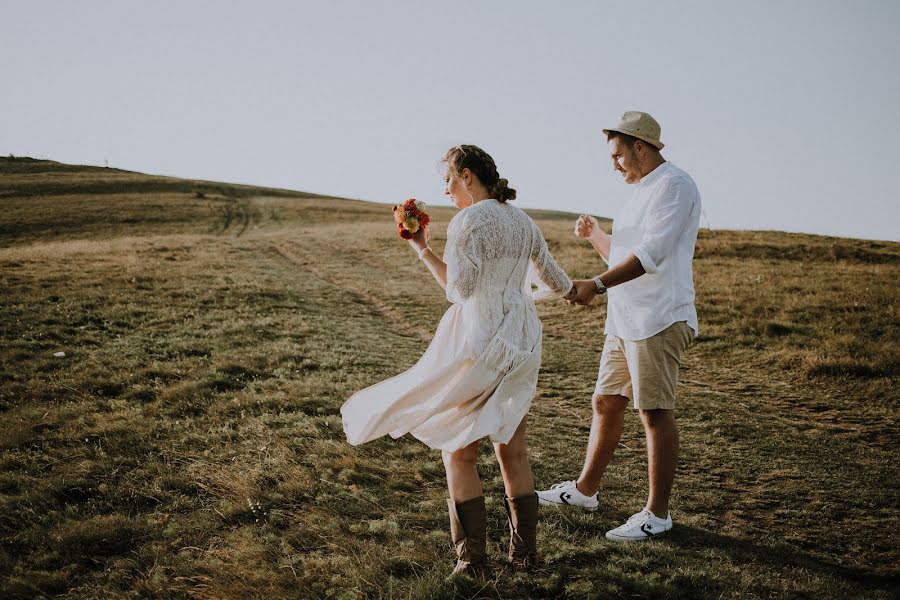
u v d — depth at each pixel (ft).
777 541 11.82
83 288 41.14
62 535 11.14
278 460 14.73
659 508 11.73
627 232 11.60
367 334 34.45
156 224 139.33
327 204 196.03
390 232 104.47
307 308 40.91
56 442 15.81
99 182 209.36
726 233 83.66
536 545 10.77
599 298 45.57
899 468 16.12
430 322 39.91
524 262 9.80
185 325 32.14
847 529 12.50
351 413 10.44
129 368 23.03
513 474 10.07
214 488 13.26
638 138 11.15
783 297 42.55
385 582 9.77
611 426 12.42
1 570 10.21
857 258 63.82
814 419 20.89
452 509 9.76
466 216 9.15
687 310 11.16
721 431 19.13
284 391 20.92
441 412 9.53
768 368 27.89
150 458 14.85
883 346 29.30
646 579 9.95
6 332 28.19
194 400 19.58
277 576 9.85
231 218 154.92
